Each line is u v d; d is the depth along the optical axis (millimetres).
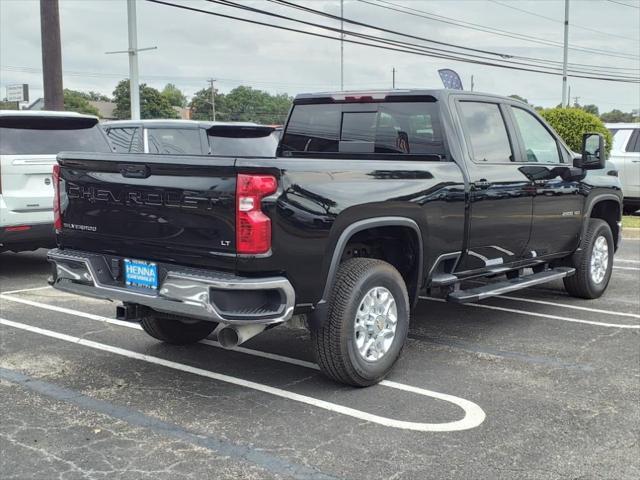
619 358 5672
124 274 4699
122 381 5008
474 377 5160
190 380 5043
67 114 8695
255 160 4082
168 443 3982
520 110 6539
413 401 4656
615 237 8148
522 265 6535
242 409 4496
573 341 6164
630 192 15773
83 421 4281
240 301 4133
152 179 4406
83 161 4766
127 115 85750
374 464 3746
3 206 7996
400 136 5836
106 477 3582
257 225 4070
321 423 4277
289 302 4230
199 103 99375
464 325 6711
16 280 8695
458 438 4082
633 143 15922
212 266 4234
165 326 5676
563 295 8125
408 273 5285
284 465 3727
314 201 4332
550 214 6668
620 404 4648
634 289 8516
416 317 7023
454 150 5551
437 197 5242
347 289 4598
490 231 5855
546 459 3832
